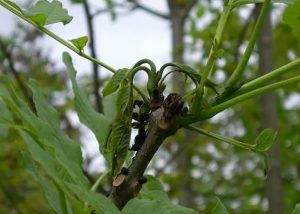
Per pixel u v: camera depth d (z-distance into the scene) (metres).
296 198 2.30
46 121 0.59
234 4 0.68
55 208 0.53
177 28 2.22
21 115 0.48
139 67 0.62
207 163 2.66
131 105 0.61
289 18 0.74
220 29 0.68
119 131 0.61
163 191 0.75
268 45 1.83
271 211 1.77
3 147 1.94
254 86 0.65
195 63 2.28
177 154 2.15
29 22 0.62
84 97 0.71
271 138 0.66
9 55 1.82
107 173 0.76
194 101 0.63
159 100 0.63
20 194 2.23
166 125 0.62
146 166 0.62
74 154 0.60
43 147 0.48
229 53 2.20
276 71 0.65
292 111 2.51
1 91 0.48
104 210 0.47
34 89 0.60
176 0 2.22
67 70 0.70
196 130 0.64
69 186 0.46
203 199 2.59
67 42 0.64
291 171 2.43
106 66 0.64
